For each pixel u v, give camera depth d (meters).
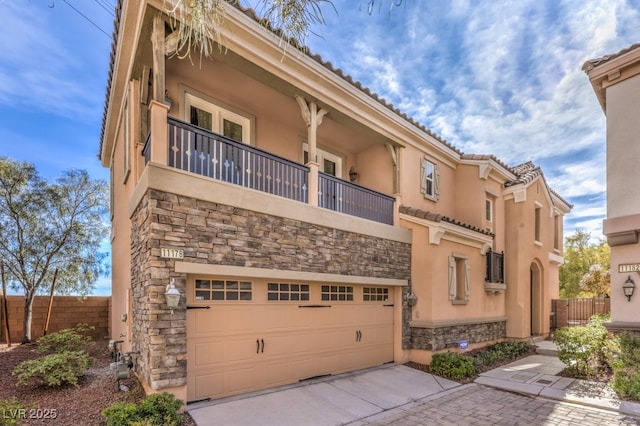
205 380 5.94
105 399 5.74
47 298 12.27
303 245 7.45
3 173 11.10
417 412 6.25
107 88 9.72
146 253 5.58
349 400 6.59
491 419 5.95
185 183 5.76
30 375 6.17
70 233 12.24
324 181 8.60
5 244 11.17
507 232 13.67
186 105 8.09
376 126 9.94
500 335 12.50
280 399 6.29
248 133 9.22
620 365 7.08
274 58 7.25
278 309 7.08
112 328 11.68
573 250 24.17
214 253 6.01
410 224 10.27
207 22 3.17
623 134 8.17
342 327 8.30
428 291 9.57
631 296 7.75
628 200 7.96
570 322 15.41
